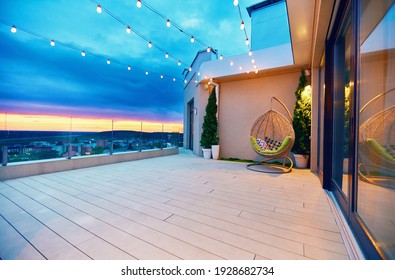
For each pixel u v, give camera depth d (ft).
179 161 19.22
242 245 4.80
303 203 7.75
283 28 24.12
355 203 5.22
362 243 4.37
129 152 19.53
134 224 5.89
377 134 5.20
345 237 5.00
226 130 21.34
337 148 8.96
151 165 16.81
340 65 8.65
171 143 25.71
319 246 4.75
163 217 6.40
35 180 11.23
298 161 15.65
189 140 32.76
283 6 24.13
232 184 10.62
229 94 21.16
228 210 7.02
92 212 6.76
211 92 21.33
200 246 4.75
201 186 10.20
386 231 4.31
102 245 4.77
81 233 5.33
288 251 4.56
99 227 5.68
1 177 11.05
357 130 5.23
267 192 9.19
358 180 5.22
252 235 5.28
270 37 24.89
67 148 14.78
